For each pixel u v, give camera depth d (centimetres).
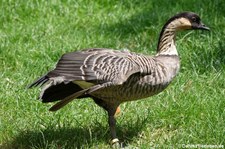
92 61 955
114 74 950
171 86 1235
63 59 970
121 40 1475
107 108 1029
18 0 1590
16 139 1075
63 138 1065
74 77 943
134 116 1145
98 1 1652
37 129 1098
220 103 1152
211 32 1419
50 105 1187
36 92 1218
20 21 1541
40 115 1156
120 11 1605
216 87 1236
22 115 1155
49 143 1052
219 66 1302
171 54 1077
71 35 1473
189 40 1407
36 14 1568
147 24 1524
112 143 1037
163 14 1541
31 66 1324
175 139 1055
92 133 1084
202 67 1312
